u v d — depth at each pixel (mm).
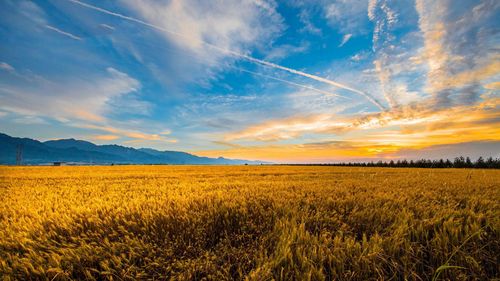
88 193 5629
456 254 2352
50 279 2051
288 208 3484
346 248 2365
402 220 2996
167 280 2133
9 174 13195
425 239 2684
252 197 4301
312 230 3031
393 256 2279
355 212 3414
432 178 8914
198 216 3062
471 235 2547
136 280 2066
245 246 2654
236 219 3162
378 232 2896
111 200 4406
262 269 2082
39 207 3891
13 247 2533
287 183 6965
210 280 2102
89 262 2256
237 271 2143
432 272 2197
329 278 2117
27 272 2045
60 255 2334
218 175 12258
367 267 2146
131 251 2291
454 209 3758
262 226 2971
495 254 2471
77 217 3189
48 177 10961
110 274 2109
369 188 5859
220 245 2588
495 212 3330
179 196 4293
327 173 13742
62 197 5102
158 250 2387
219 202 3811
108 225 2924
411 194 4852
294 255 2342
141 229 2756
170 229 2848
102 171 16938
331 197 4391
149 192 5473
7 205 4230
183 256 2332
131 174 13086
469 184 6562
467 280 2156
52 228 2922
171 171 16891
